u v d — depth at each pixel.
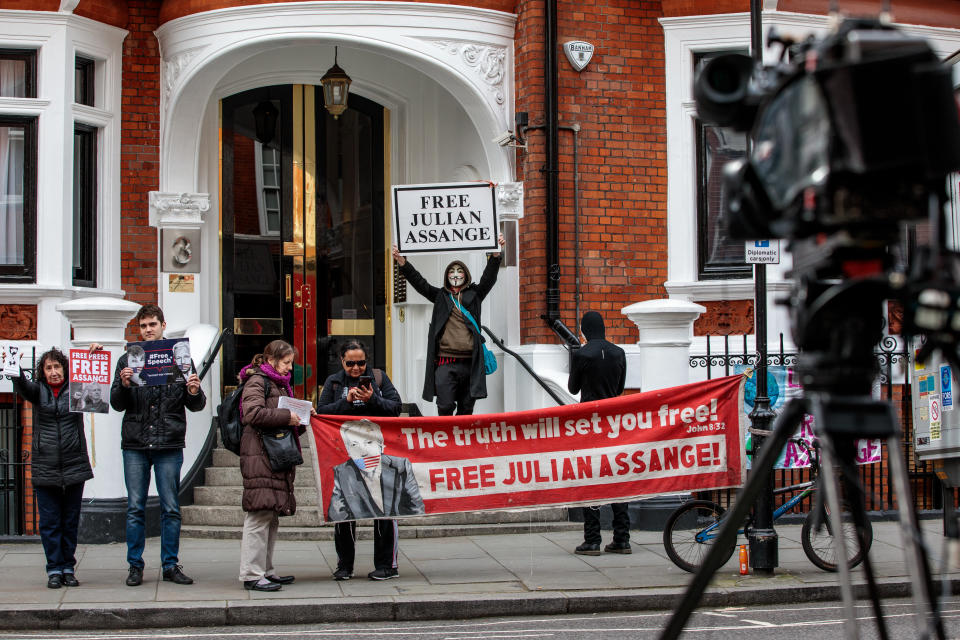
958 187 8.80
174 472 8.07
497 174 11.61
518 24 11.58
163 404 8.00
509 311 11.55
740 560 8.20
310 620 7.21
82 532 9.67
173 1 11.30
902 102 2.31
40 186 10.87
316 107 13.05
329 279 13.05
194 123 11.49
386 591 7.67
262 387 7.75
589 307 11.35
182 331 11.36
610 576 8.20
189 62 11.22
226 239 12.47
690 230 11.52
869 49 2.32
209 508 10.23
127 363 7.90
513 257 11.48
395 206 10.04
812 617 7.16
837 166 2.32
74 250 11.32
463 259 12.54
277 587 7.70
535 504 8.27
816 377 2.55
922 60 2.34
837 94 2.32
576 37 11.43
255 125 12.77
